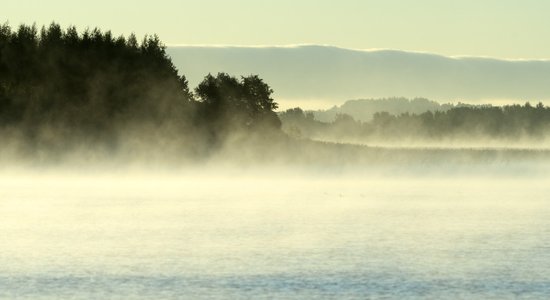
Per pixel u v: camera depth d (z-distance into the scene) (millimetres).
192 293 82312
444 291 83250
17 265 97562
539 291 83188
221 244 116188
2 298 80312
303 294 81812
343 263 99000
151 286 85500
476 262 99688
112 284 86375
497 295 81625
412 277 90000
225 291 83062
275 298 80250
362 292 82688
